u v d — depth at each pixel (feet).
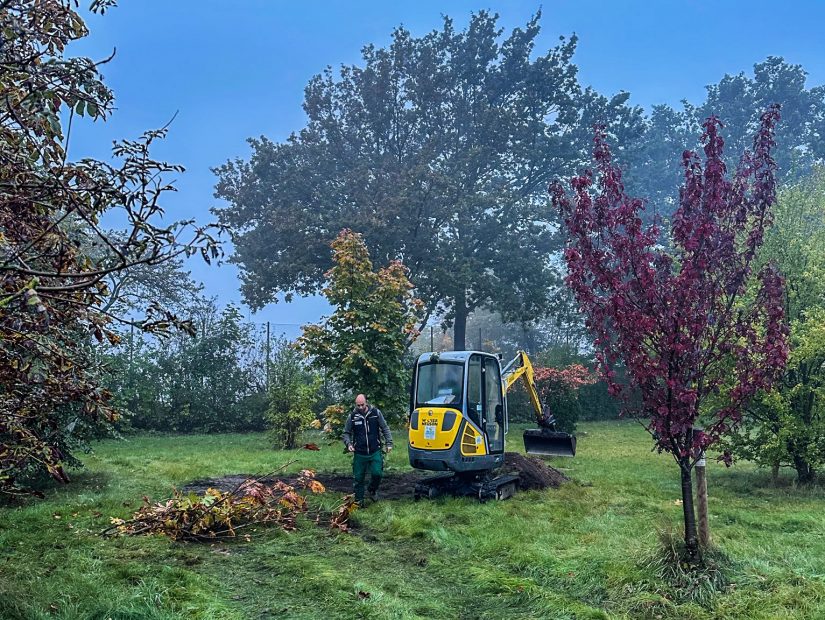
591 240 22.21
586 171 22.00
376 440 34.91
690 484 21.35
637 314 20.25
